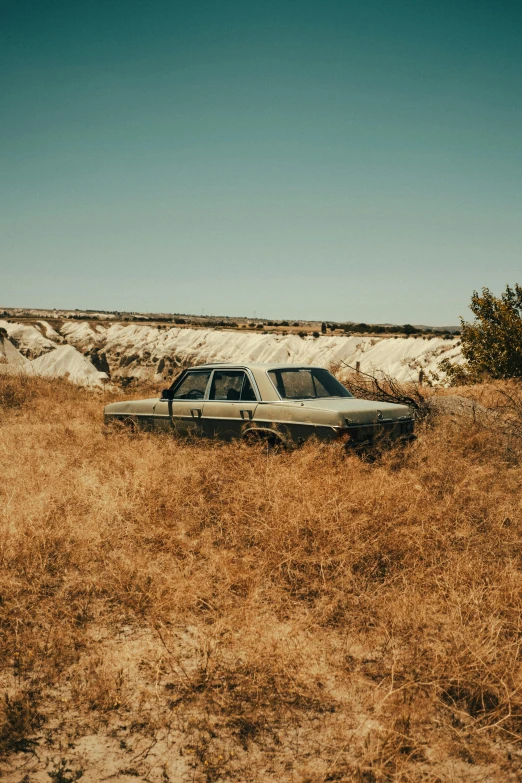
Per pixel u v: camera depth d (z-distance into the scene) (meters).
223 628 3.33
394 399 10.41
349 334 113.06
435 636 3.24
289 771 2.38
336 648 3.22
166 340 122.50
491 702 2.76
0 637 3.38
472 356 22.72
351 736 2.49
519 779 2.32
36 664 3.14
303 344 102.88
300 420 6.61
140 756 2.48
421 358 64.25
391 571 4.04
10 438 8.38
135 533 4.72
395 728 2.54
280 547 4.21
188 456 6.39
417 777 2.32
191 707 2.78
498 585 3.65
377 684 2.90
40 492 5.54
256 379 7.27
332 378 7.81
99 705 2.80
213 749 2.51
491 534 4.55
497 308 22.28
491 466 6.26
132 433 8.27
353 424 6.34
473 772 2.36
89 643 3.35
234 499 5.12
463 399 10.12
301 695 2.83
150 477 5.65
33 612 3.65
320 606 3.57
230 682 2.94
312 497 4.80
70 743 2.56
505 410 9.48
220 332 118.94
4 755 2.49
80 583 3.98
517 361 21.34
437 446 6.78
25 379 16.62
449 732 2.57
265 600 3.66
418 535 4.35
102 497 5.35
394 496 4.95
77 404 13.33
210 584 3.87
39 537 4.54
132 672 3.06
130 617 3.65
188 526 4.74
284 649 3.07
